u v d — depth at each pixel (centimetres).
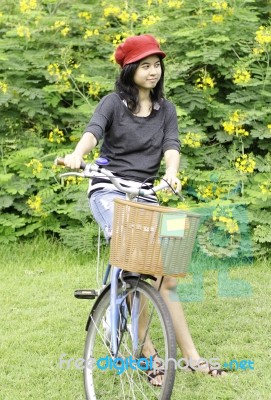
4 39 931
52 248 812
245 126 858
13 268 759
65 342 555
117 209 393
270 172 810
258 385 469
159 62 463
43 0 984
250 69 854
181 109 823
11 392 479
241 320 588
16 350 545
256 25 918
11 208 855
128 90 461
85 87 917
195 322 584
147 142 462
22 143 870
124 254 389
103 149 474
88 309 630
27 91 862
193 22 912
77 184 831
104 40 940
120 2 937
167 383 397
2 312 632
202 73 881
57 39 930
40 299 662
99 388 479
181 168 809
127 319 441
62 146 876
